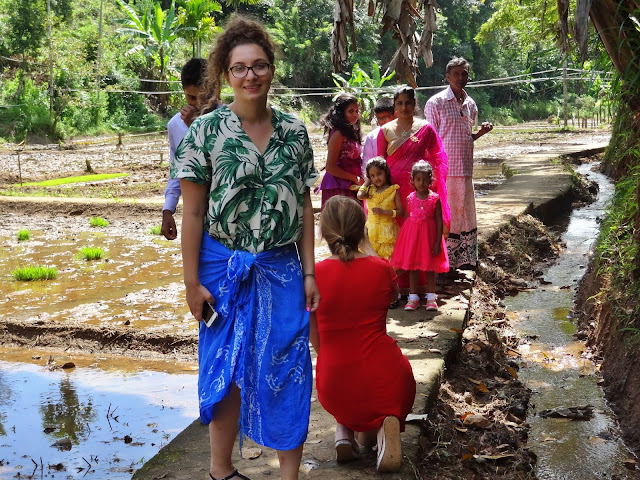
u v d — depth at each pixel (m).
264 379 3.02
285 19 42.75
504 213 10.88
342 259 3.72
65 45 32.81
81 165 22.50
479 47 58.34
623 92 5.58
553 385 5.66
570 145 27.78
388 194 6.28
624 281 6.06
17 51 32.38
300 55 42.44
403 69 5.27
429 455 4.00
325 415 4.30
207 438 4.03
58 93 31.97
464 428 4.56
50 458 4.59
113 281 9.12
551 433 4.85
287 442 3.01
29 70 32.62
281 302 3.09
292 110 39.88
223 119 3.07
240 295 3.06
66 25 35.31
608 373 5.66
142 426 5.09
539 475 4.29
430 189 6.30
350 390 3.66
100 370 6.25
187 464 3.70
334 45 5.15
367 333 3.71
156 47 34.56
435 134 6.41
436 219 6.09
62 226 13.27
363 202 6.67
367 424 3.68
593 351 6.29
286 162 3.11
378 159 6.24
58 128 30.91
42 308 7.89
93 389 5.80
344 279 3.71
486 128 7.18
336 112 6.47
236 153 3.04
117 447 4.75
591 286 7.29
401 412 3.68
